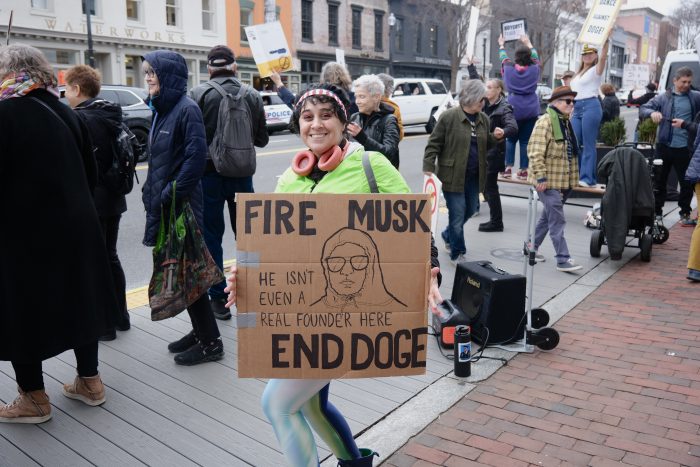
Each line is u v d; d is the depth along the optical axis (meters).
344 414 3.41
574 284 5.72
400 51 36.56
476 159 5.95
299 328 2.14
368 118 4.61
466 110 5.82
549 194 5.96
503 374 3.95
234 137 4.38
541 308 4.64
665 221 8.33
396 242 2.11
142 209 8.94
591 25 8.48
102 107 4.00
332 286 2.12
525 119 9.12
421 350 2.16
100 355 4.09
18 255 2.90
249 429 3.22
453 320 4.25
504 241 7.25
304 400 2.28
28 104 2.92
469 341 3.84
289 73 29.34
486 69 42.47
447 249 6.73
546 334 4.27
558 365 4.08
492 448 3.11
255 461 2.94
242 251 2.11
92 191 3.45
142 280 5.85
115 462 2.92
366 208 2.10
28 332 2.93
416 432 3.25
